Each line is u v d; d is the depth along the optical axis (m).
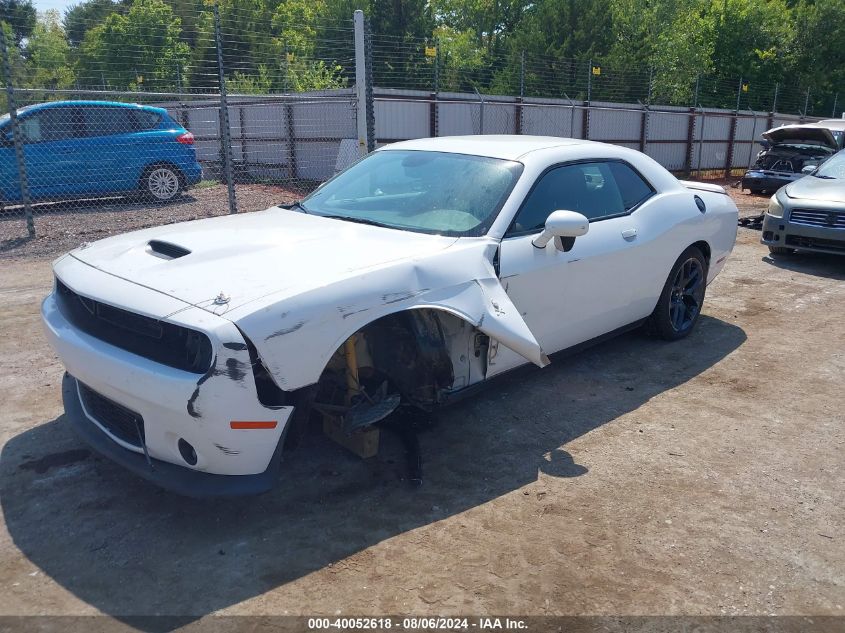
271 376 2.61
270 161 18.77
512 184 3.81
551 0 30.44
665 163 22.70
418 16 33.94
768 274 7.73
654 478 3.37
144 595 2.51
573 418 4.03
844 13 36.94
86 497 3.15
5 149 10.54
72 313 3.16
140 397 2.67
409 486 3.27
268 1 35.38
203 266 2.95
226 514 3.03
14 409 4.02
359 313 2.86
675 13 34.25
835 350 5.23
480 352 3.63
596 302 4.27
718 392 4.44
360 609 2.45
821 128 14.94
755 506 3.14
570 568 2.69
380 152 4.62
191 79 21.16
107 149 11.35
